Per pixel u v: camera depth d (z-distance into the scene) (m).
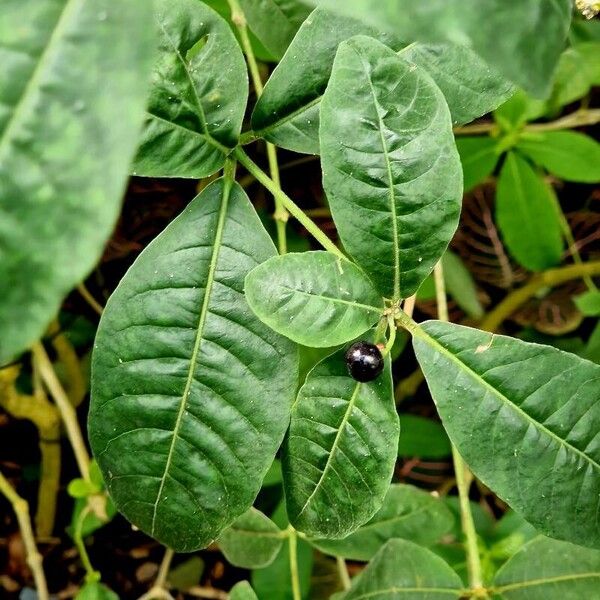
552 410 0.25
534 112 0.39
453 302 0.47
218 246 0.26
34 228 0.16
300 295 0.24
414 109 0.24
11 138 0.16
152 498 0.26
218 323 0.26
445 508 0.33
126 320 0.25
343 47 0.24
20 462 0.44
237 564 0.33
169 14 0.25
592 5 0.26
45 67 0.16
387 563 0.29
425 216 0.25
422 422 0.40
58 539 0.43
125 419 0.26
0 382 0.39
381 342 0.25
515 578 0.29
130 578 0.43
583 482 0.26
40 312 0.16
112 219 0.16
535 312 0.48
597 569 0.29
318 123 0.26
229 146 0.26
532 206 0.41
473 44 0.17
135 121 0.16
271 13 0.29
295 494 0.26
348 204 0.25
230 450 0.26
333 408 0.25
